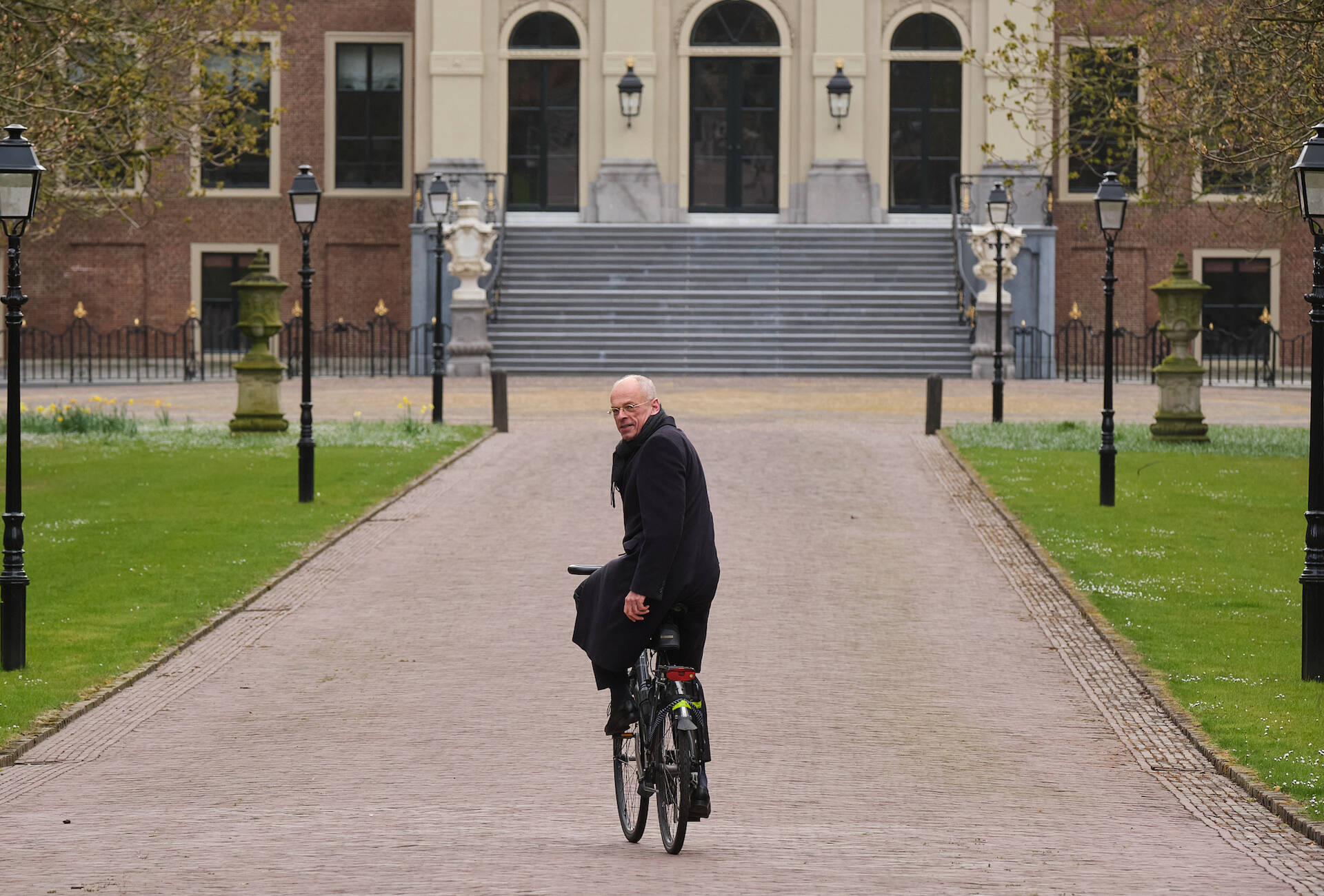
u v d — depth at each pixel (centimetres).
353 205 9069
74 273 9025
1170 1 4606
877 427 5172
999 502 3728
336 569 3058
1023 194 8212
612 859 1396
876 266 7900
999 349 5300
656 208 8438
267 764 1822
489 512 3669
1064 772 1805
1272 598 2733
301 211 3775
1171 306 4853
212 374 8050
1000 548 3259
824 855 1420
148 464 4322
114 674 2242
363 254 9088
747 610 2686
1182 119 4412
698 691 1400
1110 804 1672
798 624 2586
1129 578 2902
